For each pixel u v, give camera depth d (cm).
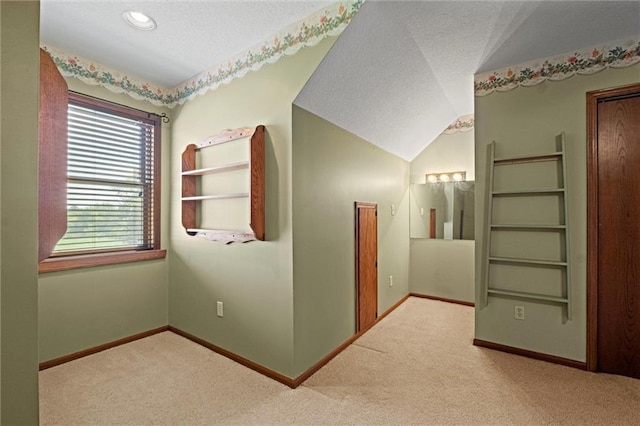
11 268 70
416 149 400
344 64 207
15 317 70
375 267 324
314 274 231
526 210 249
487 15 191
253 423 171
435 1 178
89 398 192
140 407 184
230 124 252
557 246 238
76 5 186
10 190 69
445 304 391
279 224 217
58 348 237
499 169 259
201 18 201
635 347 213
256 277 231
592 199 223
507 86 256
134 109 284
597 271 223
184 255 292
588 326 224
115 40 226
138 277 286
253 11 195
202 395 196
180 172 297
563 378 214
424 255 418
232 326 248
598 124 224
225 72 256
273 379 216
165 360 243
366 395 197
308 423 171
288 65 212
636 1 174
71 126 247
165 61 259
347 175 276
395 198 377
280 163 217
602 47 221
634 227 213
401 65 240
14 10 71
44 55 101
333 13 189
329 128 250
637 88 210
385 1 178
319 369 230
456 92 311
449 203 400
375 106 267
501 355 249
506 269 256
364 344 273
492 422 171
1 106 68
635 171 213
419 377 217
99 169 264
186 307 289
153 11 193
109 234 271
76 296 247
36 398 73
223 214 262
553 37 213
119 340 272
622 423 169
